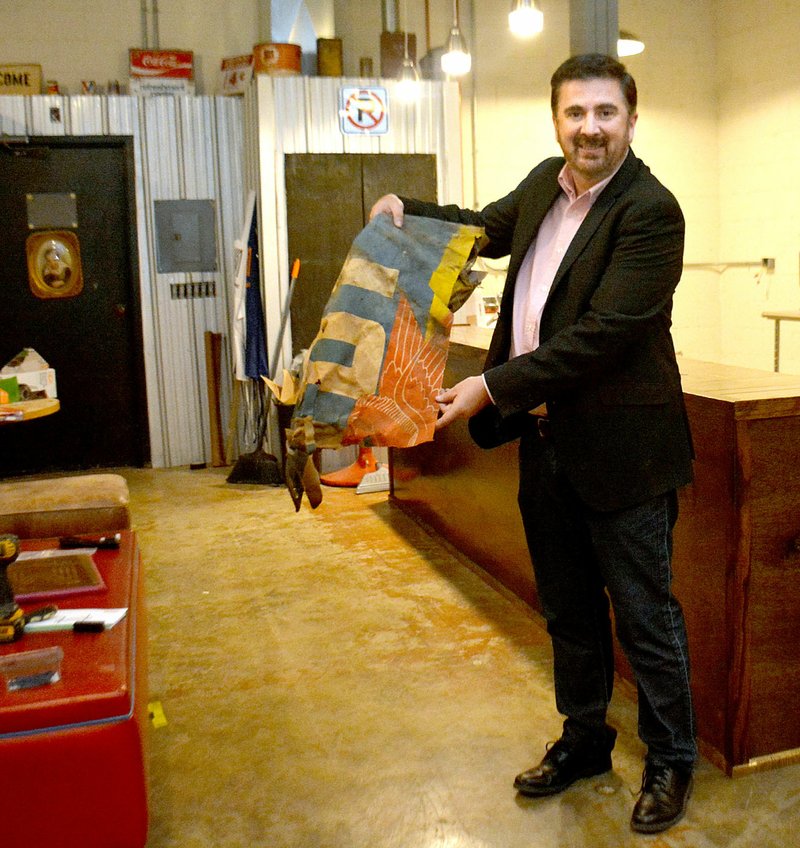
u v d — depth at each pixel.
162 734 2.59
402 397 1.93
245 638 3.24
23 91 5.73
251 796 2.27
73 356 6.06
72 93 5.93
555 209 2.04
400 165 5.77
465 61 4.63
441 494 4.18
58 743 1.59
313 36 5.77
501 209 2.18
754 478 2.13
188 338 6.11
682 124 6.88
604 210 1.87
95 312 6.05
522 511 2.16
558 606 2.14
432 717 2.63
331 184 5.65
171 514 4.94
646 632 1.98
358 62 6.21
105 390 6.14
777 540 2.18
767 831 2.05
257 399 5.72
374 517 4.75
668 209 1.82
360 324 1.93
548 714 2.62
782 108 6.34
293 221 5.62
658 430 1.91
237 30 6.11
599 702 2.19
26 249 5.89
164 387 6.12
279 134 5.56
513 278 2.07
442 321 1.98
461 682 2.84
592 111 1.80
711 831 2.05
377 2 6.20
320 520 4.73
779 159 6.42
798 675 2.27
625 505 1.91
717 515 2.19
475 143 6.42
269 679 2.91
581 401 1.92
